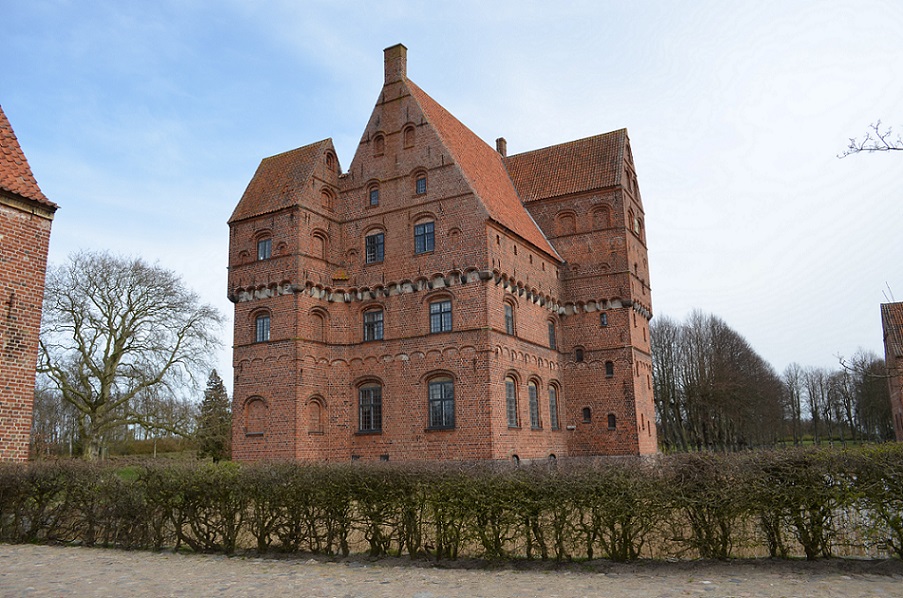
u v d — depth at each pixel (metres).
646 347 45.03
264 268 36.91
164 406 47.03
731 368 76.19
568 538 13.52
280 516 15.41
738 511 12.88
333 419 36.38
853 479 12.59
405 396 35.06
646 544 14.38
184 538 16.22
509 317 36.31
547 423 38.94
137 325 47.72
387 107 39.00
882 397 83.56
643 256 46.66
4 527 17.94
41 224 22.14
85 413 45.56
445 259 35.22
